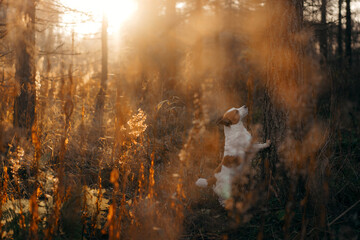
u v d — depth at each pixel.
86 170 4.44
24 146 3.85
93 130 5.56
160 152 4.75
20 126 4.05
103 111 6.14
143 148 4.27
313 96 2.95
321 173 3.12
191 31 10.75
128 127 3.56
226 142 3.71
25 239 2.66
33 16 4.61
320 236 2.83
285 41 3.47
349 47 8.55
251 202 2.51
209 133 5.04
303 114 2.96
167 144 5.04
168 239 2.84
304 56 3.43
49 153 4.59
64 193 3.13
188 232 3.13
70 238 2.83
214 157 4.84
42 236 2.76
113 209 2.60
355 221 2.92
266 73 3.70
